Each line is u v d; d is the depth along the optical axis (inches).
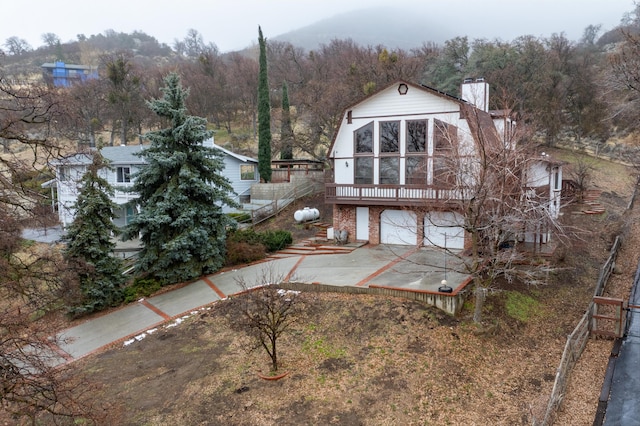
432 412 402.6
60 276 456.8
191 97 2250.2
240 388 446.0
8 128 385.1
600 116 1632.6
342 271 717.3
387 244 889.5
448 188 599.5
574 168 1358.3
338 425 386.0
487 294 584.1
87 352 566.9
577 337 500.1
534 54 1733.5
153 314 661.9
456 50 1975.9
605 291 652.1
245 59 2655.0
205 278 782.5
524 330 557.6
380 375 452.4
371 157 866.1
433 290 581.3
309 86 1756.9
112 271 716.7
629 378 421.7
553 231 655.1
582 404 396.2
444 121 767.1
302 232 1051.3
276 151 1653.5
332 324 552.1
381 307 574.2
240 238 885.8
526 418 387.9
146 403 433.4
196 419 404.5
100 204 706.2
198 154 780.0
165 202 748.0
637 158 1002.7
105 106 1793.8
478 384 444.5
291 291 647.8
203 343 550.3
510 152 500.4
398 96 825.5
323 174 1414.9
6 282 401.4
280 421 394.0
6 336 360.2
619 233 867.4
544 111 1593.3
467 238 786.8
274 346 465.4
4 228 412.2
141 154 777.6
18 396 342.0
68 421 418.3
